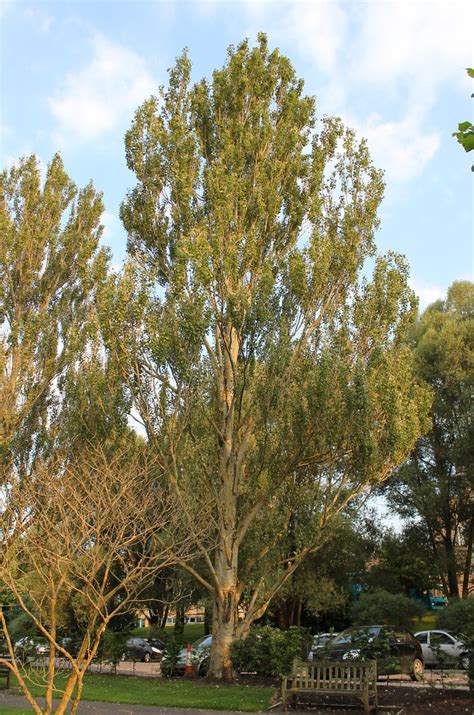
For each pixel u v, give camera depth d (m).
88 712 13.90
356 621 30.69
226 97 23.08
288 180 22.38
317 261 20.52
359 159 22.69
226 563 19.84
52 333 25.20
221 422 20.98
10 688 17.83
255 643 19.00
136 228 22.39
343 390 19.20
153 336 18.84
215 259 19.75
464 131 5.38
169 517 16.02
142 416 18.97
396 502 38.47
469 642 15.40
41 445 23.55
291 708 14.27
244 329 19.39
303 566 31.45
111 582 24.08
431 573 36.16
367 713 13.50
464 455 34.72
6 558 10.32
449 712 13.04
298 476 21.91
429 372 37.75
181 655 21.92
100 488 11.75
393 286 21.12
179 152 21.75
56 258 27.53
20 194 27.94
